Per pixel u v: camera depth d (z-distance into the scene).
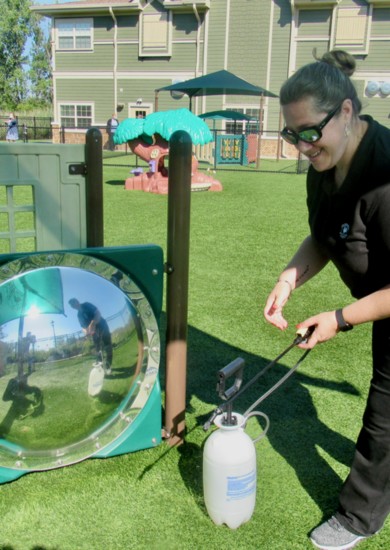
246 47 22.22
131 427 2.14
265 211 8.69
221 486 1.78
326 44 21.34
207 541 1.78
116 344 1.91
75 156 2.33
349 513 1.78
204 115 19.53
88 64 24.45
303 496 2.01
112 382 1.95
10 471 2.00
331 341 3.51
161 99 23.84
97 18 23.73
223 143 18.56
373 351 1.71
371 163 1.53
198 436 2.36
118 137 11.05
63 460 2.01
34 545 1.75
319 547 1.77
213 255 5.69
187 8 22.31
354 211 1.60
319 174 1.74
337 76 1.46
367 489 1.73
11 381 1.76
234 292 4.47
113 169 15.98
